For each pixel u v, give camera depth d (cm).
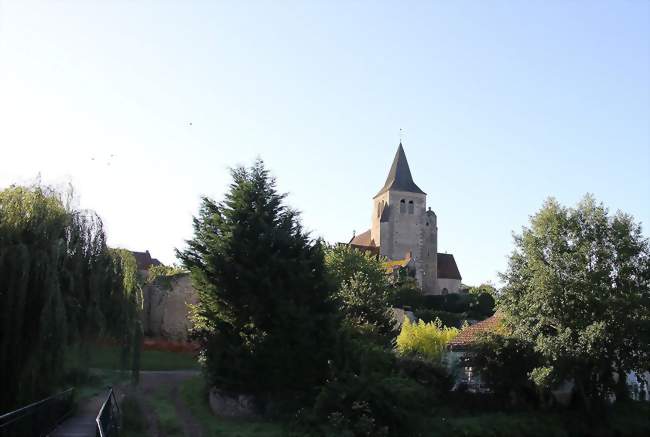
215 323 2238
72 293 1644
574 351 2495
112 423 1506
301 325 2114
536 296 2641
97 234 1778
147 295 3781
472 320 5759
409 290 6253
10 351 1461
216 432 1828
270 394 2144
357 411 1839
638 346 2600
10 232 1538
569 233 2742
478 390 2772
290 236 2322
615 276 2712
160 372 2861
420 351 3225
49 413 1423
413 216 8894
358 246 8938
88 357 1766
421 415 2034
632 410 2820
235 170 2406
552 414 2652
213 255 2255
